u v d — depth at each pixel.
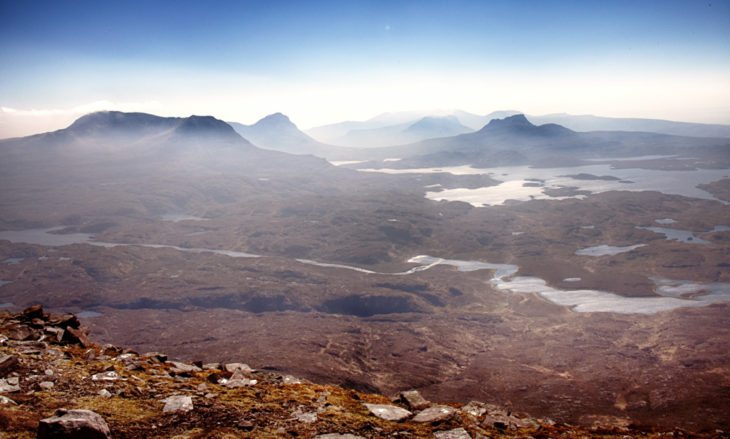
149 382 19.89
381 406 20.17
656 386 138.62
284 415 17.81
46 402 16.11
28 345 22.72
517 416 23.67
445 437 17.38
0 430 13.41
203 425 16.09
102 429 13.83
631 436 24.14
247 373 24.19
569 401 133.25
